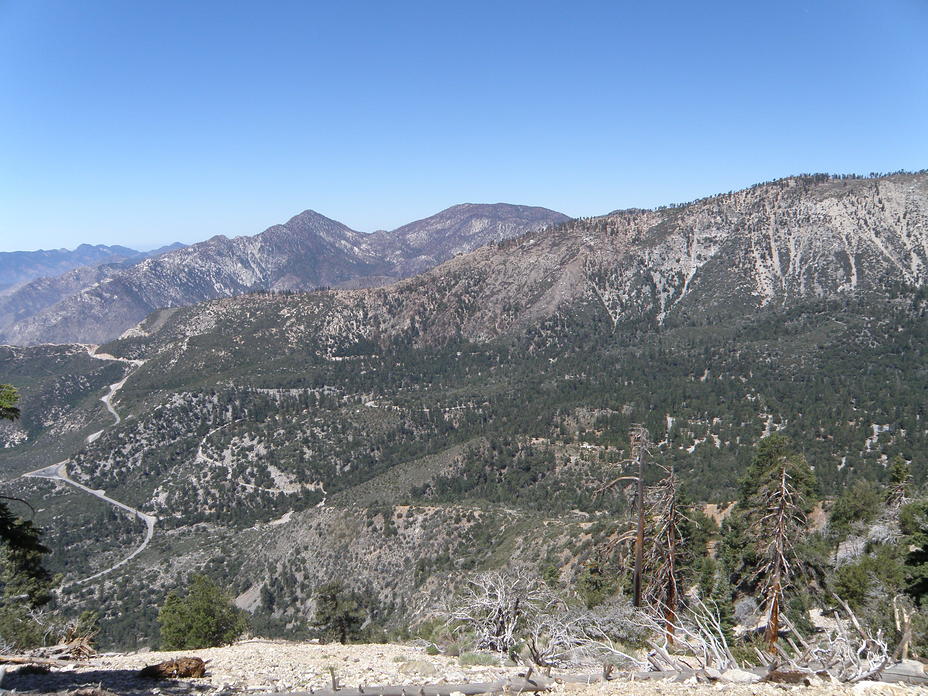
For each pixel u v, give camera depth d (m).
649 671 9.93
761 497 19.08
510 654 14.19
